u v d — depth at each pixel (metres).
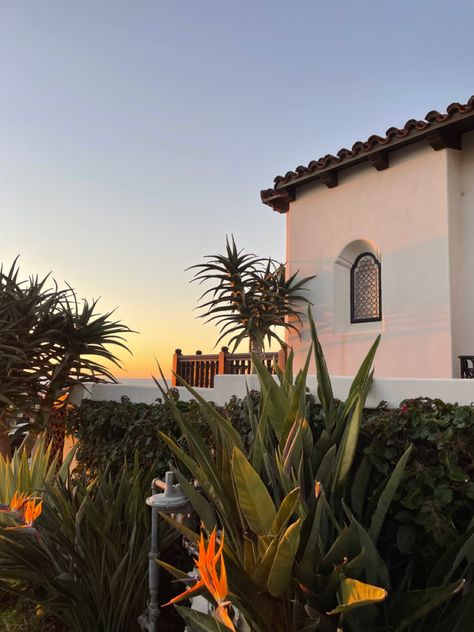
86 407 5.61
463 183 6.09
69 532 3.31
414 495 2.55
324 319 7.35
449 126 5.76
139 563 3.18
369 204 6.90
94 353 5.96
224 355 8.02
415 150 6.39
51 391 5.71
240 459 1.83
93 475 5.02
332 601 1.92
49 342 5.76
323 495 1.94
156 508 2.70
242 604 1.93
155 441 4.32
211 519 2.33
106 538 3.06
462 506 2.58
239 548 2.12
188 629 2.61
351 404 2.69
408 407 2.78
